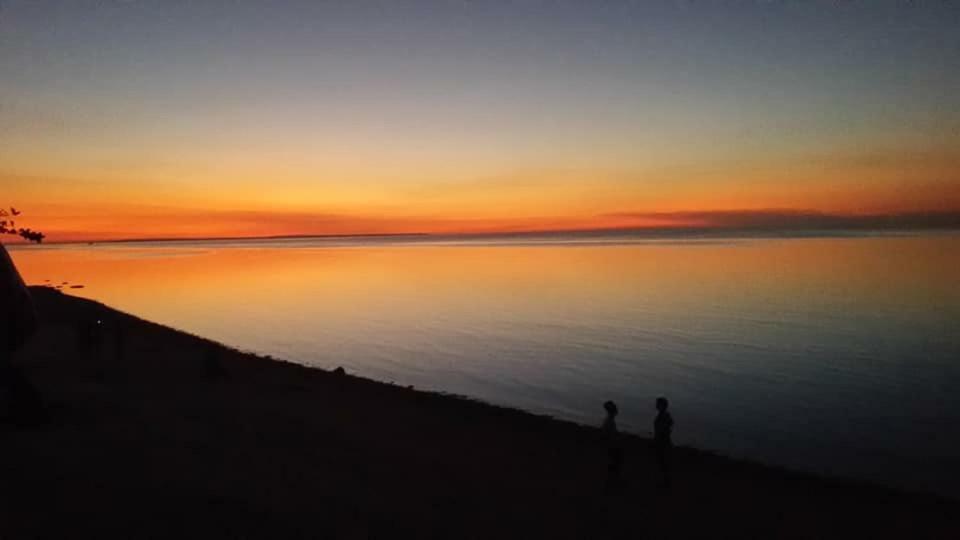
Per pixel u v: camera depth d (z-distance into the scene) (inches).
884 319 1914.4
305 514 435.8
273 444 635.5
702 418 995.3
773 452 823.7
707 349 1579.7
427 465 617.3
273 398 927.0
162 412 741.3
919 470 754.8
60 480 462.6
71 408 713.0
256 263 6392.7
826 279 3179.1
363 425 788.6
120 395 829.2
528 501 521.7
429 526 438.3
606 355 1542.8
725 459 722.2
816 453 818.8
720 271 3914.9
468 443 740.7
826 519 536.1
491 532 438.6
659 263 4835.1
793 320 1956.2
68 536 365.4
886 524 532.1
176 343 1467.8
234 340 1828.2
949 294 2455.7
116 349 1141.7
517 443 760.3
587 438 805.9
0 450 528.1
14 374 619.8
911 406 1047.0
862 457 801.6
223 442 622.8
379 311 2450.8
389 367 1440.7
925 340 1593.3
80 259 7677.2
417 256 7480.3
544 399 1141.7
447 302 2699.3
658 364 1427.2
